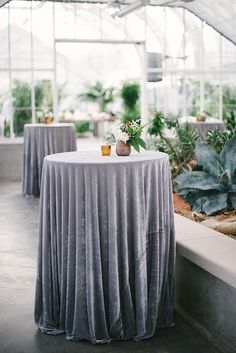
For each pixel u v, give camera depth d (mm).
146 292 2953
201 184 4699
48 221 2977
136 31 12344
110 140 3246
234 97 12633
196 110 12938
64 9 11359
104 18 11938
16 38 10766
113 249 2811
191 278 3236
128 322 2934
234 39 12227
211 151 4848
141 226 2871
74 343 2904
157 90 13227
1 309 3375
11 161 9883
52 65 10922
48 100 10906
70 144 8062
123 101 20625
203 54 12672
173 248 3121
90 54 24969
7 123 10758
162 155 3148
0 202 7352
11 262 4395
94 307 2861
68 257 2879
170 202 3092
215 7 11516
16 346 2869
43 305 3051
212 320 3025
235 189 4613
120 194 2799
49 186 2951
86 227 2799
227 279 2797
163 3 11984
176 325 3137
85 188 2777
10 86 10750
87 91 22453
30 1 10859
